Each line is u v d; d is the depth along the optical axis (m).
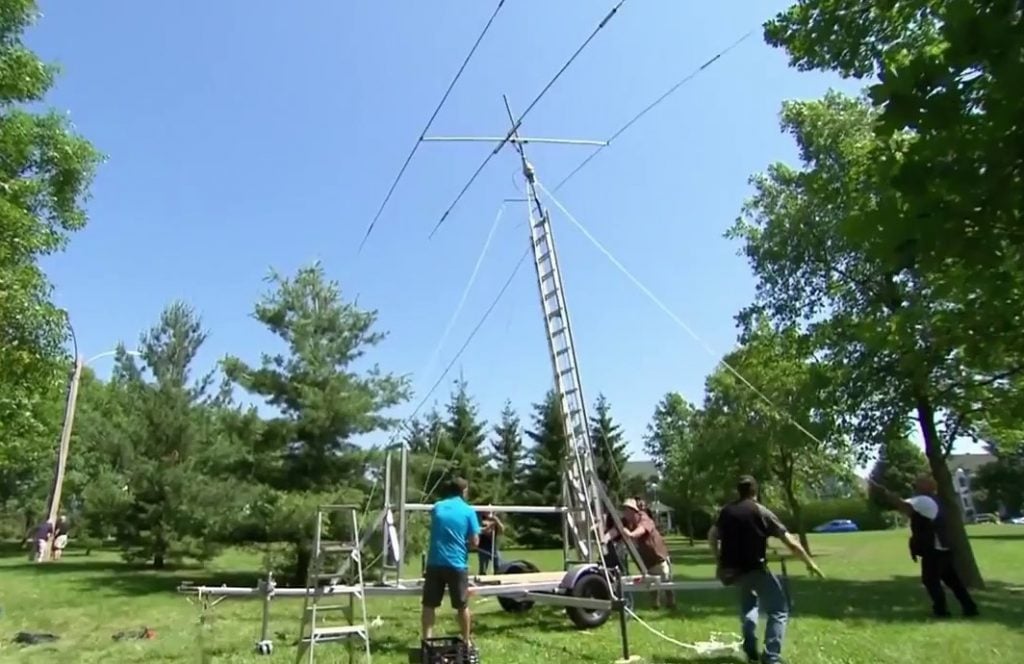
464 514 8.16
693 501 43.44
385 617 12.08
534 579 10.74
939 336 4.02
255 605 14.34
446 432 41.78
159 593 16.97
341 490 18.09
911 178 2.48
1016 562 23.66
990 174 2.36
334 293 20.06
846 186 9.81
